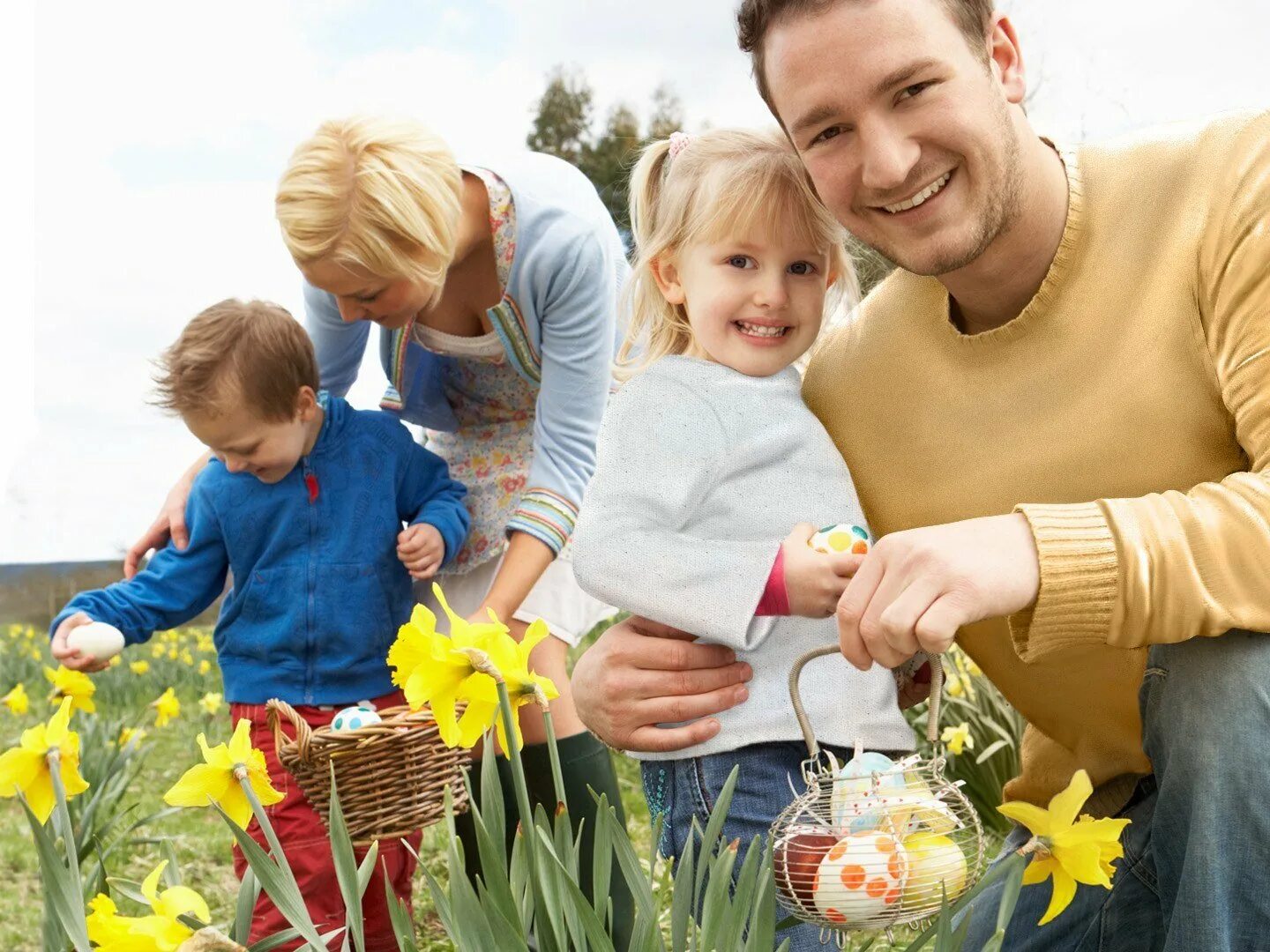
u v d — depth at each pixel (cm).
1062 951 180
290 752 241
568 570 285
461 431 316
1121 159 169
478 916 123
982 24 157
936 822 144
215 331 292
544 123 2711
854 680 192
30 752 141
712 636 183
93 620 289
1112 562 139
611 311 286
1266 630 143
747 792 187
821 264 210
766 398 202
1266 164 156
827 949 181
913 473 188
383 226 252
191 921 117
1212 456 163
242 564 301
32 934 331
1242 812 142
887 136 152
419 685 130
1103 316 165
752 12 163
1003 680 189
